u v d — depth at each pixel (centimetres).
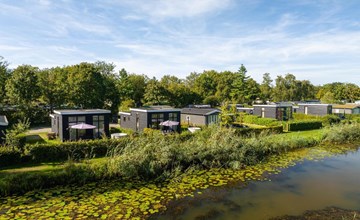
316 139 2462
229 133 1873
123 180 1398
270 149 2036
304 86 8162
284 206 1118
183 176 1475
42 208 1044
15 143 1684
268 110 4188
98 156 1755
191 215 1017
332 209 1095
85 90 4047
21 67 3462
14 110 3478
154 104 4706
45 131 3108
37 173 1294
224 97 6175
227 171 1586
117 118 4303
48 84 3816
